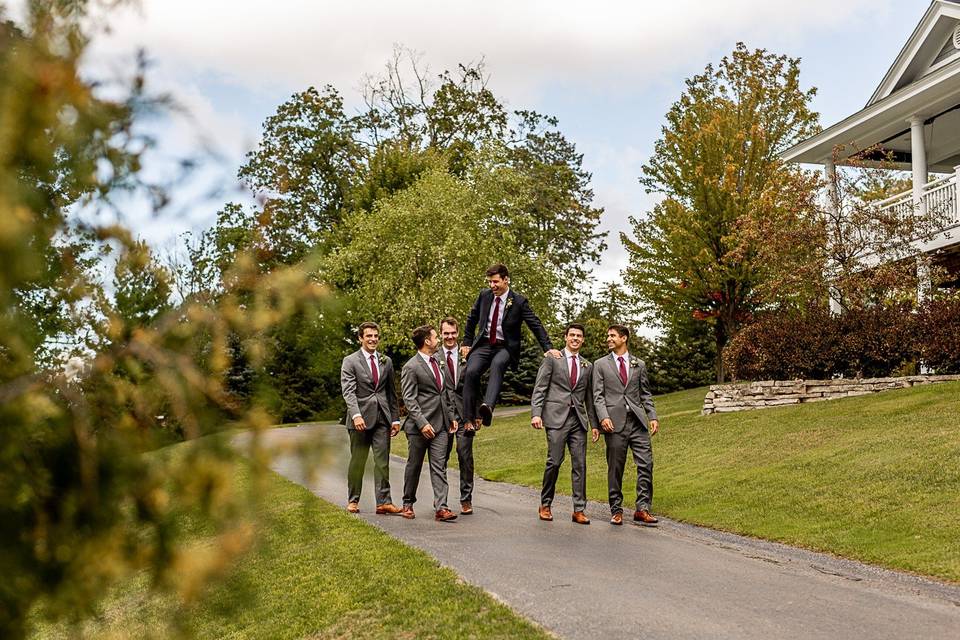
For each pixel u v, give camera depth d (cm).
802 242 1906
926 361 1706
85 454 189
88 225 191
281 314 196
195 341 195
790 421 1532
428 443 997
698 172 2631
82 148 181
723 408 1880
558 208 4650
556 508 1120
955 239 1933
